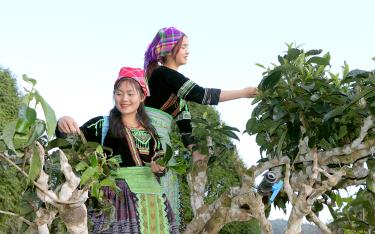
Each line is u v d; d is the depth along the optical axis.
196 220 4.12
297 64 3.77
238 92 3.75
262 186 3.76
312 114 3.73
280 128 3.87
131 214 3.27
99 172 2.97
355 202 4.10
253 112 3.77
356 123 3.91
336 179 3.59
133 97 3.43
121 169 3.36
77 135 3.28
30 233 3.03
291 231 3.69
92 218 3.29
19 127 2.54
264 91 3.65
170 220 3.43
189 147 4.27
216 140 4.36
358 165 3.96
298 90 3.70
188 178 4.36
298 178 4.12
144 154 3.44
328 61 3.76
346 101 3.65
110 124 3.41
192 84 3.75
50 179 3.02
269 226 3.92
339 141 4.05
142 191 3.34
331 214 4.50
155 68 3.89
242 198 3.94
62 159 2.86
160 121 3.75
